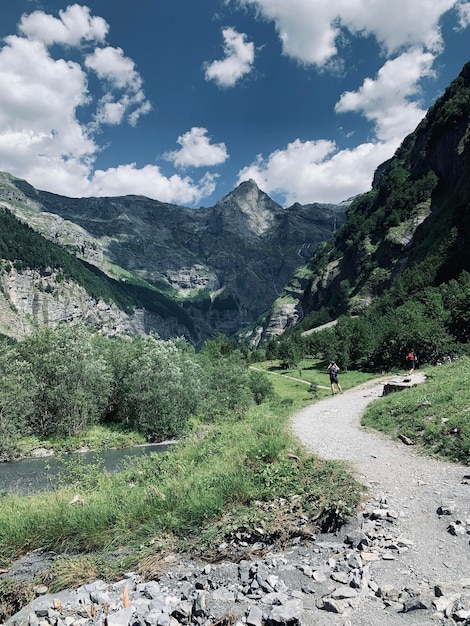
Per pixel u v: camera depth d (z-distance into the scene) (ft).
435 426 46.88
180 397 137.80
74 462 66.90
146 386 134.10
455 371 89.04
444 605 15.84
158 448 113.80
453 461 37.06
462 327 203.92
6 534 32.14
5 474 87.35
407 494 30.01
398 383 92.63
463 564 19.52
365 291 553.64
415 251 513.86
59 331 143.64
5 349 132.05
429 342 189.06
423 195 602.85
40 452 111.24
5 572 27.48
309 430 62.59
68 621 19.36
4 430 109.19
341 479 33.09
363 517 26.86
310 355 363.97
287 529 26.25
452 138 579.48
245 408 139.64
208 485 35.32
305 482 33.99
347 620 16.12
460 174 542.98
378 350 230.68
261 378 177.47
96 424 139.33
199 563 24.62
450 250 413.80
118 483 50.42
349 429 60.95
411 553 21.38
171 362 140.56
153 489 37.60
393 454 42.55
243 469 38.37
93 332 167.94
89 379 133.08
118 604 20.40
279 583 19.92
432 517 25.50
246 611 17.70
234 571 22.40
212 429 85.05
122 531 30.96
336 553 22.86
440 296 263.29
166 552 26.61
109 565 26.03
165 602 19.81
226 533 27.25
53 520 32.94
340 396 114.83
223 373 175.63
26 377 125.39
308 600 18.13
